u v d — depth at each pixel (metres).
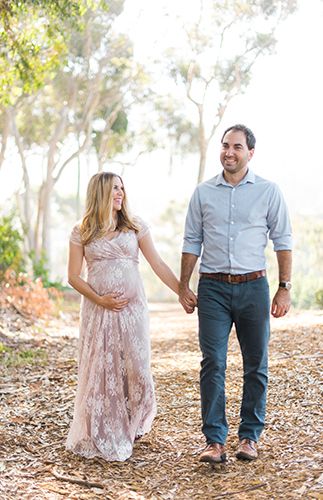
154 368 7.89
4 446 5.15
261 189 4.80
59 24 10.56
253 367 4.81
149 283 53.84
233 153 4.73
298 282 14.80
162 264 5.12
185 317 15.06
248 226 4.79
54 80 26.09
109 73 27.23
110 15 24.36
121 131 29.19
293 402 5.89
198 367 7.83
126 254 5.04
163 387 6.88
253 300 4.77
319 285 14.51
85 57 25.19
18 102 26.53
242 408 4.84
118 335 4.99
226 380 6.93
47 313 13.18
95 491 4.37
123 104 28.66
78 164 31.77
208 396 4.69
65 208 58.12
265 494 4.17
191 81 25.55
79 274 5.08
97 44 25.47
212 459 4.55
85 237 5.03
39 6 9.78
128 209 5.11
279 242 4.86
